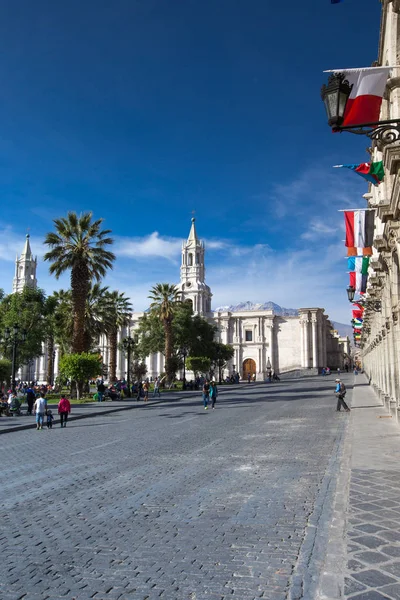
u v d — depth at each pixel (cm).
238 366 10594
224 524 620
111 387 3894
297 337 10456
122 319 5525
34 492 832
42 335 4475
